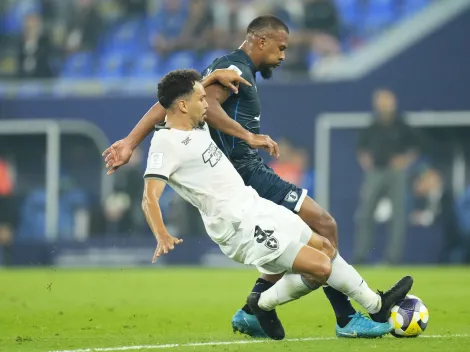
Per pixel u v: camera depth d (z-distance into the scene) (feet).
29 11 269.03
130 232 233.96
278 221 72.74
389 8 258.78
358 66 233.55
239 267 223.51
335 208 232.32
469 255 219.20
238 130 75.51
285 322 96.27
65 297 134.51
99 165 243.60
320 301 119.75
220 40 262.06
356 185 232.12
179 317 104.32
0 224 244.42
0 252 237.25
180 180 72.84
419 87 230.89
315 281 72.74
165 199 233.76
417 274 171.83
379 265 218.79
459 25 228.84
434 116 229.86
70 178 245.04
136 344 75.51
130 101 242.37
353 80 233.55
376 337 76.89
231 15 261.65
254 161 81.20
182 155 71.97
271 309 76.74
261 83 236.84
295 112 235.61
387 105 213.46
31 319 102.22
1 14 269.44
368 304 75.92
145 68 264.11
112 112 242.99
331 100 234.58
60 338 81.76
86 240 232.32
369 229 214.48
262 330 80.43
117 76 264.11
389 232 215.51
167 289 148.66
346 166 233.14
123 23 269.64
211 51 262.47
